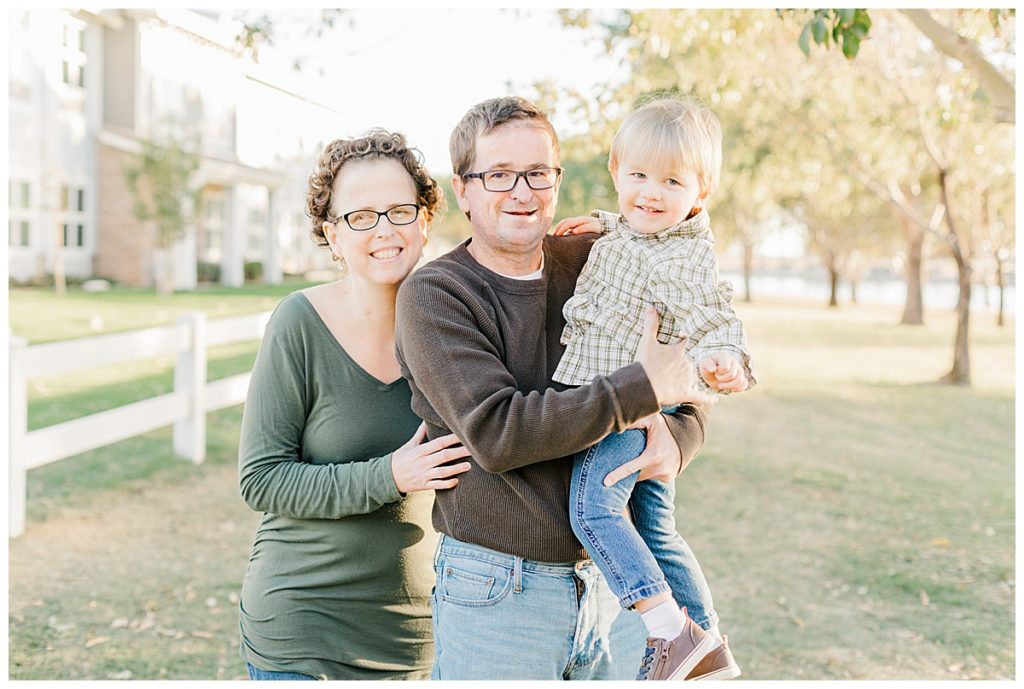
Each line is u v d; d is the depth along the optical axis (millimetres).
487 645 2221
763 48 12609
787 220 46031
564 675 2332
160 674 4359
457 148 2309
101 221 28047
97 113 27797
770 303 45531
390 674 2613
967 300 16250
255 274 35281
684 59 11523
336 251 2645
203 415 8656
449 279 2215
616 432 2207
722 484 8562
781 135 18438
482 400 2107
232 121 34312
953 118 10352
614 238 2533
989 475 9102
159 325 16938
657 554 2504
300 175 40562
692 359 2318
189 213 27312
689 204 2523
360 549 2533
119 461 8492
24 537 6293
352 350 2568
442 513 2332
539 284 2340
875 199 27156
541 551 2232
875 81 15797
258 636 2582
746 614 5410
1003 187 25016
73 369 6734
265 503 2496
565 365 2348
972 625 5266
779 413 12898
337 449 2570
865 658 4789
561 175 2334
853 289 49562
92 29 27469
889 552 6582
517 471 2225
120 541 6336
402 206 2521
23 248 25016
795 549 6637
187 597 5406
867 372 17844
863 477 8922
